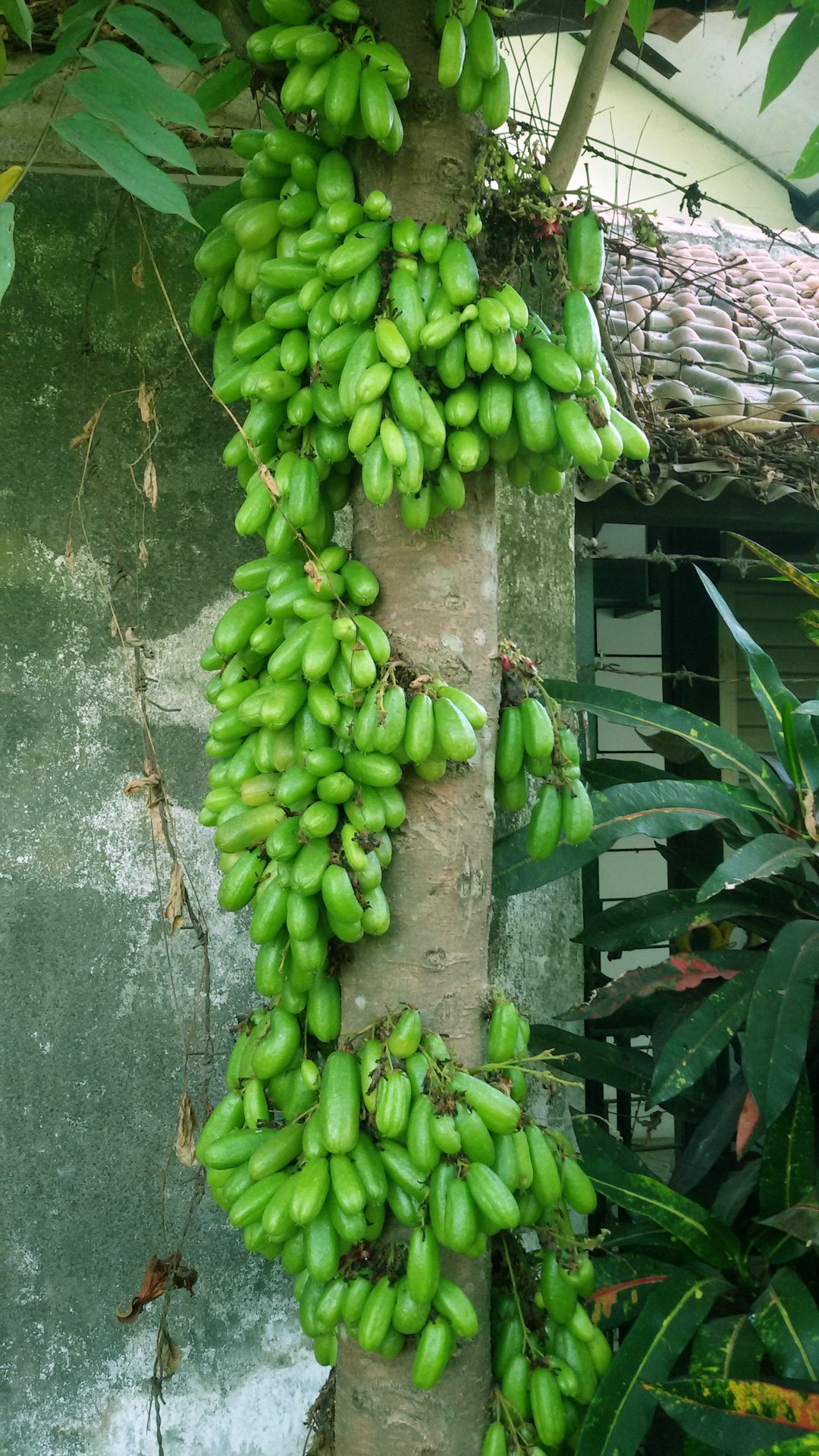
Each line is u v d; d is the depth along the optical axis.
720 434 3.47
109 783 2.79
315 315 1.64
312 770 1.62
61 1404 2.64
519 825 3.04
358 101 1.59
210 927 2.82
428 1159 1.54
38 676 2.77
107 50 1.53
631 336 3.74
